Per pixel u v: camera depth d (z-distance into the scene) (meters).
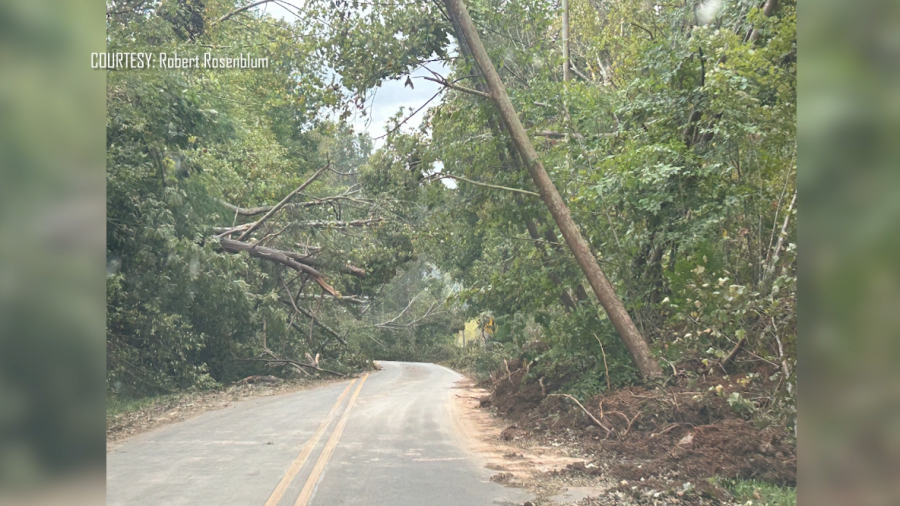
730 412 8.38
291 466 7.77
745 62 9.74
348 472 7.44
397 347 44.06
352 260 22.31
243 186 22.11
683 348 10.51
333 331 25.08
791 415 7.04
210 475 7.27
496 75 12.77
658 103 12.13
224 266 17.69
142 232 14.91
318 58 14.81
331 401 15.45
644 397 9.76
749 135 10.32
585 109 14.71
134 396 16.02
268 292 21.66
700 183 11.14
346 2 14.06
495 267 22.91
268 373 22.41
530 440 9.86
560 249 13.98
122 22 15.52
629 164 11.40
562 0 20.16
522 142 12.40
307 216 23.28
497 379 18.00
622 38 15.81
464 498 6.29
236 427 11.20
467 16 12.86
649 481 6.68
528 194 12.66
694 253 10.22
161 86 14.91
